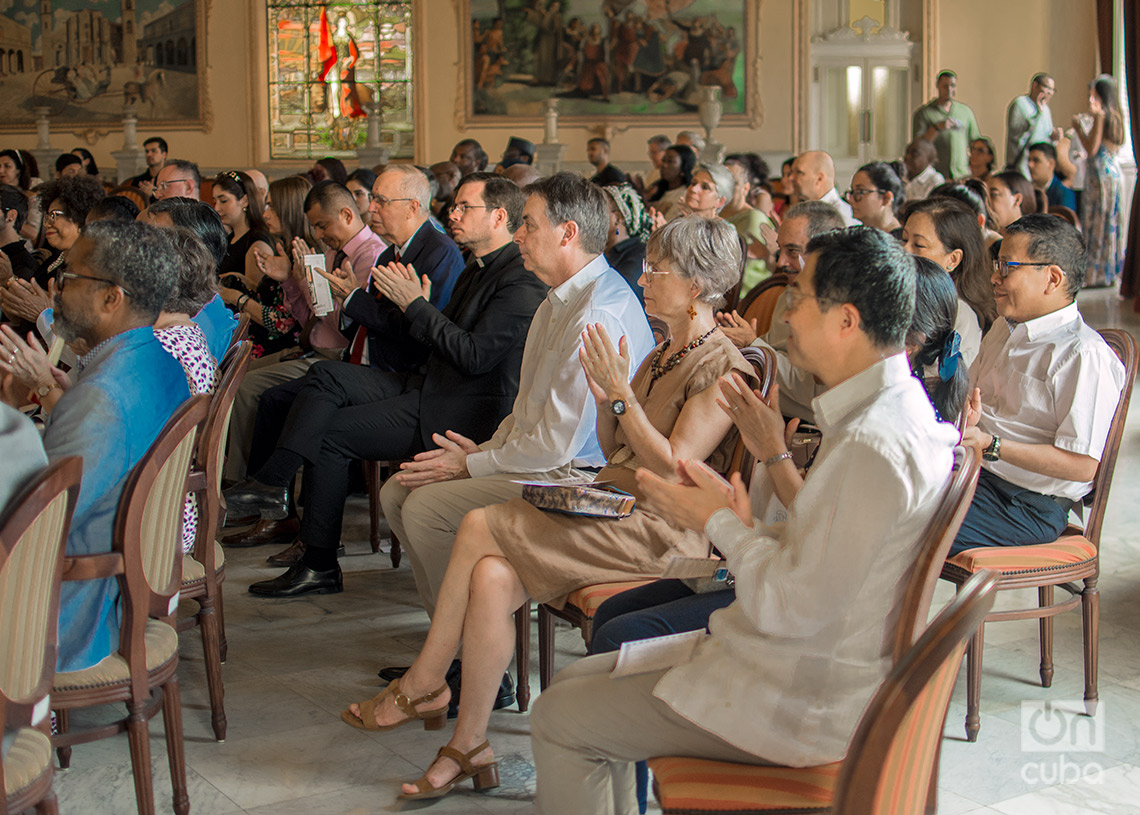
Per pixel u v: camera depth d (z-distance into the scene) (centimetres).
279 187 559
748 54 1536
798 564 165
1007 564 282
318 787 268
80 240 238
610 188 492
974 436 267
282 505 402
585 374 268
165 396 238
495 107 1591
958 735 291
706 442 251
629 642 201
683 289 259
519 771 275
